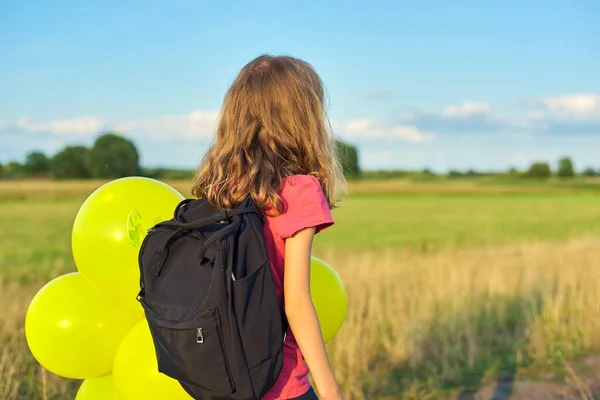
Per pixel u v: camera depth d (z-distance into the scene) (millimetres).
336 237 25125
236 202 1710
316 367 1647
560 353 5473
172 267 1709
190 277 1663
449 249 15406
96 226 2510
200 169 1924
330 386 1647
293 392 1761
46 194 46375
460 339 5840
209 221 1682
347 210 41969
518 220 34125
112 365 2648
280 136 1780
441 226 30531
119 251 2494
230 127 1821
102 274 2535
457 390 4762
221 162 1779
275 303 1646
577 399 4539
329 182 1867
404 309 6844
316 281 2695
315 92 1875
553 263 10359
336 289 2740
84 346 2574
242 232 1649
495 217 36469
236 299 1587
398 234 26531
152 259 1740
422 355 5480
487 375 5059
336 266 10602
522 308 6961
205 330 1564
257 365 1612
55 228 26375
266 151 1757
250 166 1717
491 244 21031
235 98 1838
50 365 2639
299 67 1874
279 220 1710
